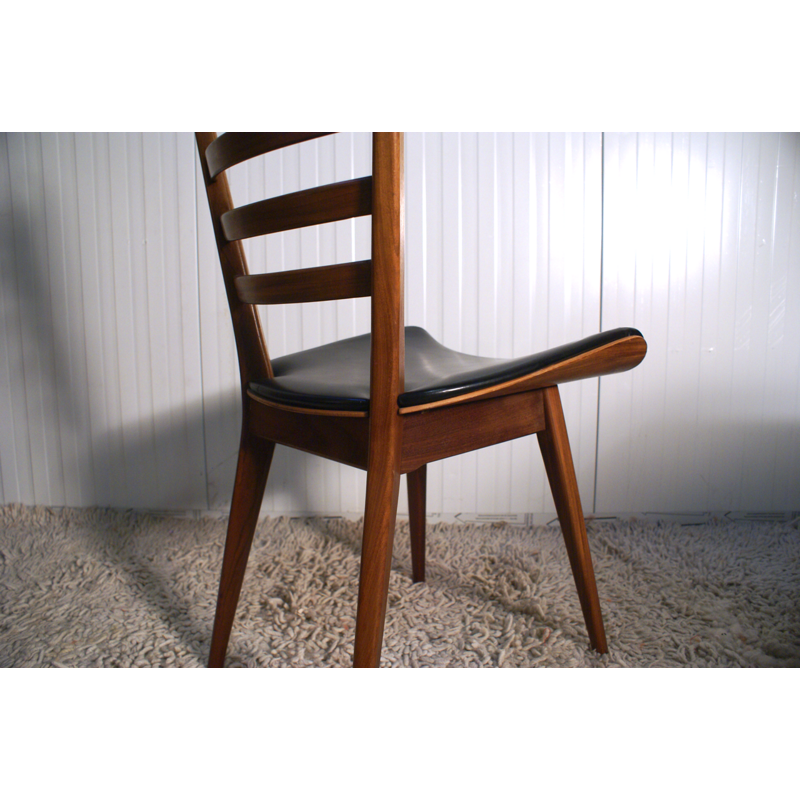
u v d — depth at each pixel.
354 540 1.21
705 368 1.25
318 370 0.70
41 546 1.18
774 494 1.28
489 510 1.31
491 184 1.21
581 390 1.27
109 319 1.31
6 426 1.35
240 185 1.24
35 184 1.28
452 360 0.74
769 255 1.21
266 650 0.78
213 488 1.34
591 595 0.72
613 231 1.22
